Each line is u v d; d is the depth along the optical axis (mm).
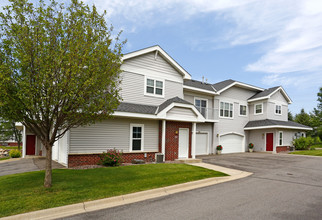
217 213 5191
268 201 6152
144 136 13703
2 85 5449
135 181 7797
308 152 20766
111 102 7270
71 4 6688
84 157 11352
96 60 6555
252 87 24594
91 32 6664
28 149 18281
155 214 5117
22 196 5938
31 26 6145
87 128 11586
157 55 15406
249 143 24734
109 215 5039
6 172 10305
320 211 5363
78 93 6297
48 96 5957
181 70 16203
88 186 6992
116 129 12602
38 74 5809
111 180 7820
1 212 4875
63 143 12258
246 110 24719
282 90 25297
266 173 10570
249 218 4895
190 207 5621
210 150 20891
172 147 14391
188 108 14836
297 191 7258
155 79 15164
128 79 13914
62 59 6031
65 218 4848
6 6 5938
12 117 6250
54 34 6277
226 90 22688
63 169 9969
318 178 9422
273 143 22391
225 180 8992
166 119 13703
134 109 12789
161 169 10180
